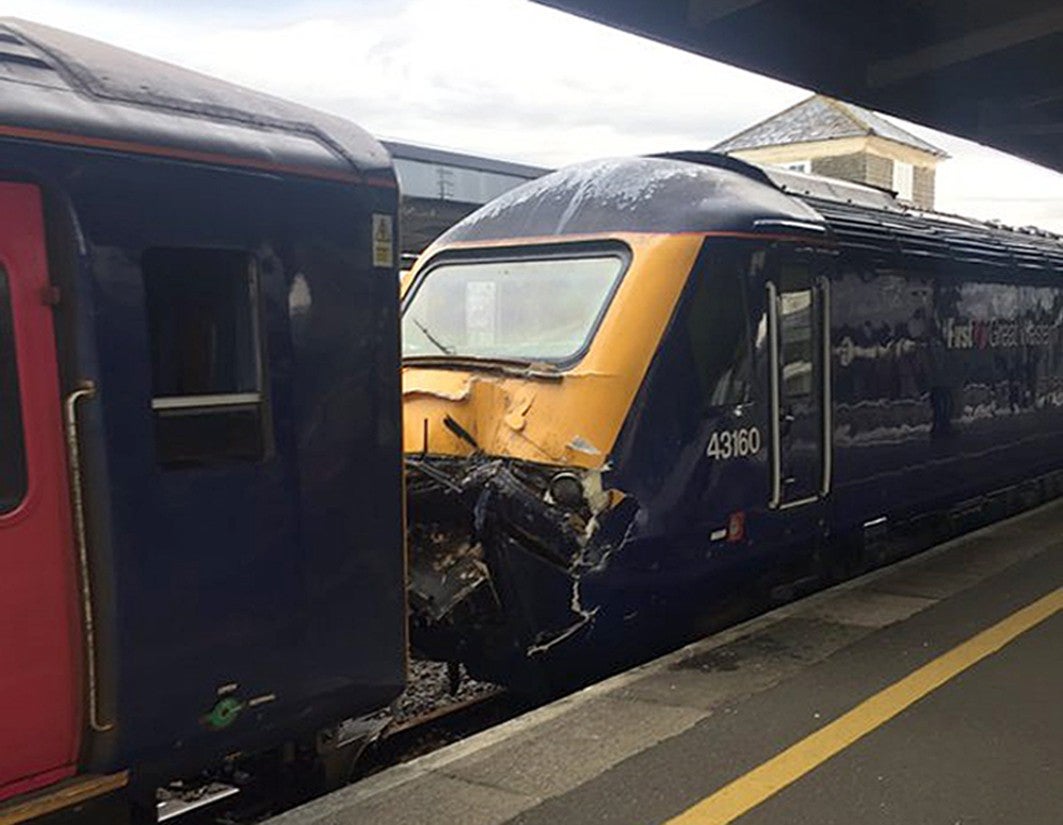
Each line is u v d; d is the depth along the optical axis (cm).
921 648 531
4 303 287
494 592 543
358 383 376
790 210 646
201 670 332
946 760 404
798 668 504
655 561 540
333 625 372
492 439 551
